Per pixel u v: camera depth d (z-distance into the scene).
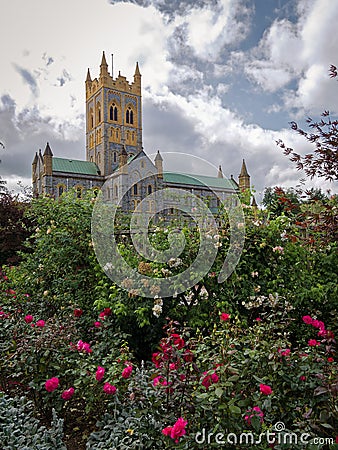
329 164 3.00
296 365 2.12
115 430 2.15
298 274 3.98
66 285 4.36
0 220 10.98
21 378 2.86
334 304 3.71
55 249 4.49
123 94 47.69
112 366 2.62
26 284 5.00
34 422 2.31
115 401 2.36
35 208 5.07
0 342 3.25
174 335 2.22
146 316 3.51
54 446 2.10
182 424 1.60
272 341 2.33
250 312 3.76
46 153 38.34
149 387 2.11
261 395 1.87
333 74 3.32
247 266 3.91
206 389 1.83
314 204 3.38
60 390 2.61
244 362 1.97
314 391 1.86
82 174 40.69
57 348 2.76
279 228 4.14
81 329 3.65
